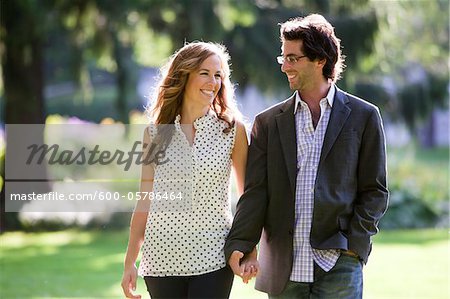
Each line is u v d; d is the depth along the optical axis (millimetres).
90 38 40281
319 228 10969
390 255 26906
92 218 35312
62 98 73250
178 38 41062
